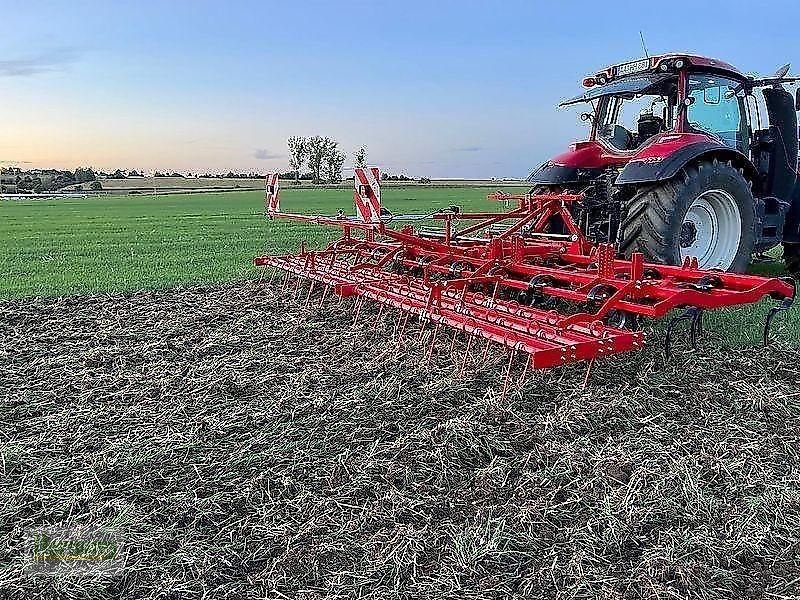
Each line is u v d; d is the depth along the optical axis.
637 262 5.10
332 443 4.19
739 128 8.00
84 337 6.67
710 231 7.16
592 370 5.28
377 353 5.89
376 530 3.37
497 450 4.09
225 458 4.03
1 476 3.83
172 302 8.38
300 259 8.67
